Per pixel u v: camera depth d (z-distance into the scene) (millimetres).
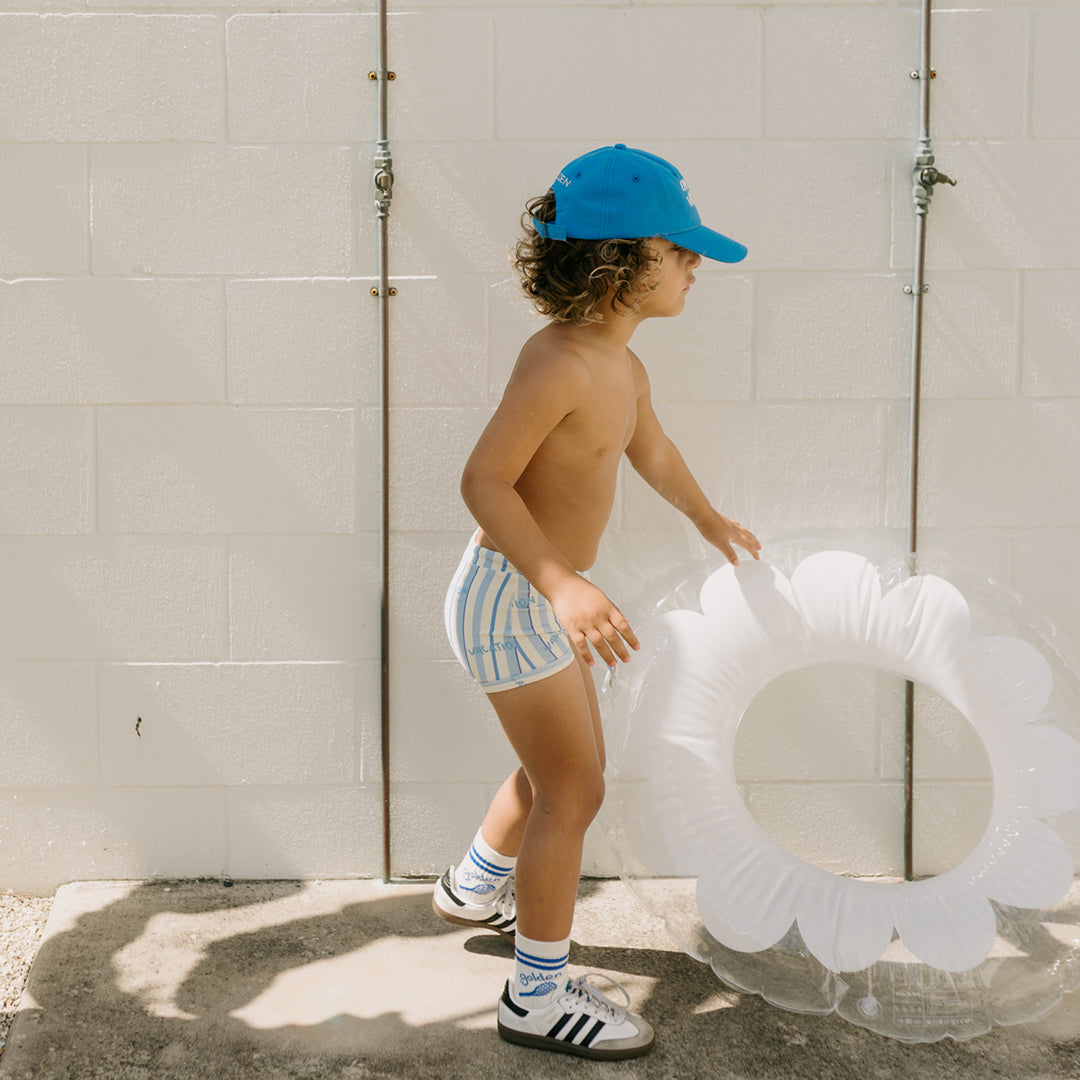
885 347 2293
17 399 2240
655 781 1968
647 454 2104
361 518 2297
